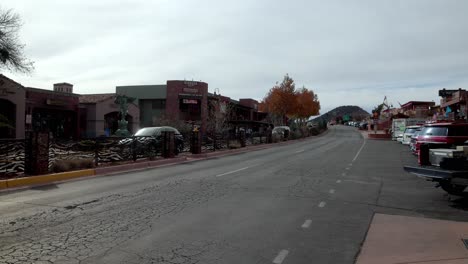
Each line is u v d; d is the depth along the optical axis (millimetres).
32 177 10977
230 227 6430
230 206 8062
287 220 6941
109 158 15922
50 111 36906
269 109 61531
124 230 6164
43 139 11836
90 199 8727
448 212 7691
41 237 5742
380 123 74938
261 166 16484
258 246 5465
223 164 17453
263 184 11180
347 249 5375
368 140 48438
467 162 8555
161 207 7906
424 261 4883
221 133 29953
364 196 9375
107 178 12461
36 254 4996
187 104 44781
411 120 44375
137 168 15555
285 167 16062
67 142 15609
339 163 17969
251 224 6637
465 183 8109
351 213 7555
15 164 11664
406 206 8242
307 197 9180
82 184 11070
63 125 38375
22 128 31000
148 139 18297
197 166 16531
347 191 10078
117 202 8391
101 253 5070
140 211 7520
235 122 40719
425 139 14508
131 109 45312
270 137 37562
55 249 5203
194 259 4914
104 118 42406
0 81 28391
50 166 13023
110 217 7012
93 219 6848
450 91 41938
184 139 23656
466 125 13781
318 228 6441
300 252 5238
